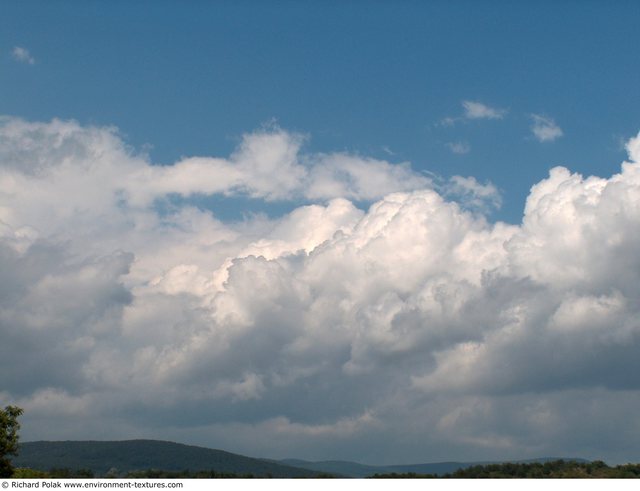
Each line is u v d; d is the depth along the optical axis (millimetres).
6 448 93750
